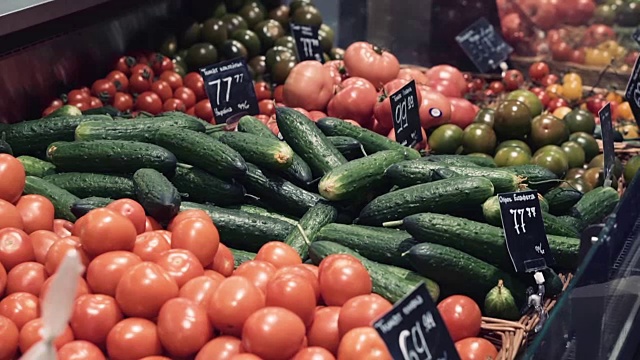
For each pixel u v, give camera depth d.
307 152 0.99
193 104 1.42
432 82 1.43
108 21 1.37
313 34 1.49
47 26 1.26
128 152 0.92
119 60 1.39
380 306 0.64
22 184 0.83
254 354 0.60
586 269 0.65
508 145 1.21
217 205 0.95
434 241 0.81
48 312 0.47
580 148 1.21
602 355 0.78
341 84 1.30
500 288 0.79
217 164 0.91
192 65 1.52
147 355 0.64
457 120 1.28
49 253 0.71
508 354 0.73
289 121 1.01
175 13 1.54
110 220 0.70
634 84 1.16
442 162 0.99
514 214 0.81
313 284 0.70
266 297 0.66
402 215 0.87
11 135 1.03
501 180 0.90
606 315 0.77
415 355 0.56
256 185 0.95
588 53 1.72
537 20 1.72
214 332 0.65
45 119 1.04
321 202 0.93
